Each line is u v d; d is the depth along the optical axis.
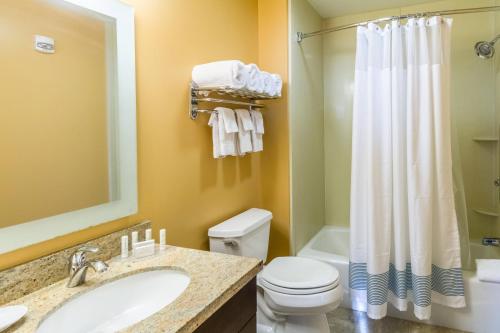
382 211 1.98
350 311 2.24
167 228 1.50
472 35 2.54
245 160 2.19
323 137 3.03
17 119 0.92
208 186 1.81
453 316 2.00
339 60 2.95
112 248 1.20
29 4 0.94
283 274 1.80
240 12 2.12
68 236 1.07
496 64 2.47
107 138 1.19
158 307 1.05
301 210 2.49
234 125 1.75
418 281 1.89
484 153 2.56
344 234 2.90
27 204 0.94
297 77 2.39
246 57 2.19
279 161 2.33
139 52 1.33
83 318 0.95
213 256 1.21
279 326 1.81
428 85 1.88
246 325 1.10
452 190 1.92
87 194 1.12
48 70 1.00
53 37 1.01
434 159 1.90
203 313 0.84
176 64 1.54
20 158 0.93
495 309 1.90
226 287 0.96
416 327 2.04
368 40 1.99
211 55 1.81
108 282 1.03
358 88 2.03
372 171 1.97
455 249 1.92
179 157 1.57
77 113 1.08
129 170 1.27
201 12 1.73
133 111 1.28
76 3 1.07
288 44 2.27
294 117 2.34
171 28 1.51
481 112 2.55
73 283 0.98
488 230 2.57
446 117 1.90
